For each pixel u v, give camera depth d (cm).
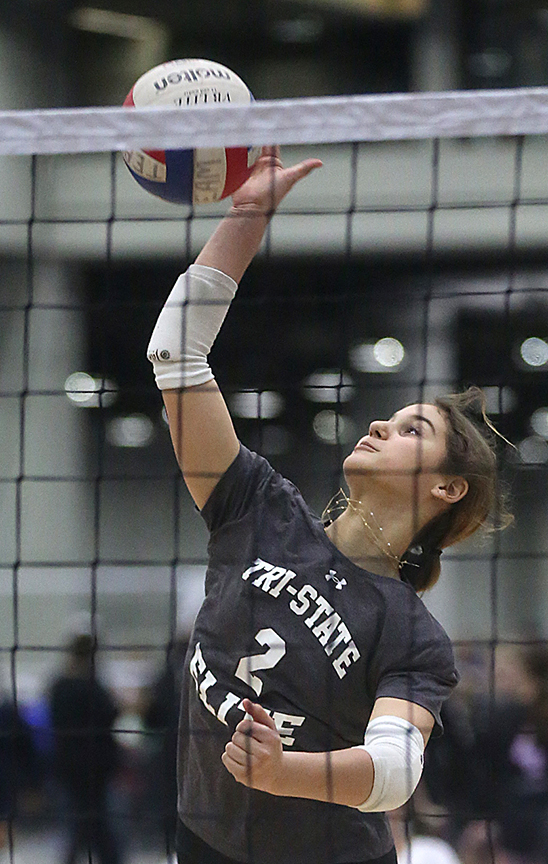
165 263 2436
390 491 496
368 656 461
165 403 487
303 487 2359
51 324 2469
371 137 476
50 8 2577
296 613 464
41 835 1198
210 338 490
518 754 1223
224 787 463
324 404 2391
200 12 2667
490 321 2400
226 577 483
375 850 471
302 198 2394
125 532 2686
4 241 2353
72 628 1881
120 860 1206
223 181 505
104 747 1289
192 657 485
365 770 405
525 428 2367
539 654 1302
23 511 2577
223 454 491
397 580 486
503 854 1040
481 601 2383
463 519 524
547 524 2383
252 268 2333
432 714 444
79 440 2652
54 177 2377
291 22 2689
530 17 2595
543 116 471
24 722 1291
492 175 2370
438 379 2391
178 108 479
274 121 477
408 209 562
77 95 2678
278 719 451
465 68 2645
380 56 2702
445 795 1202
